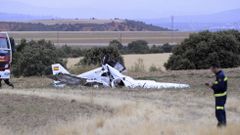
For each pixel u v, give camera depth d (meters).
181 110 61.44
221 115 45.16
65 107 57.00
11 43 78.19
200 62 161.38
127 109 57.88
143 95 76.38
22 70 140.75
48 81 106.50
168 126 45.19
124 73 121.12
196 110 62.66
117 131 43.50
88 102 61.38
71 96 64.81
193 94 79.56
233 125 44.53
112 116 53.31
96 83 90.44
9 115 50.69
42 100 60.16
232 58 162.25
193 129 43.78
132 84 89.81
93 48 161.00
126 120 49.94
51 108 55.66
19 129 45.47
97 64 141.38
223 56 161.25
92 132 43.94
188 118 55.22
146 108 59.50
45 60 141.25
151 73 119.75
